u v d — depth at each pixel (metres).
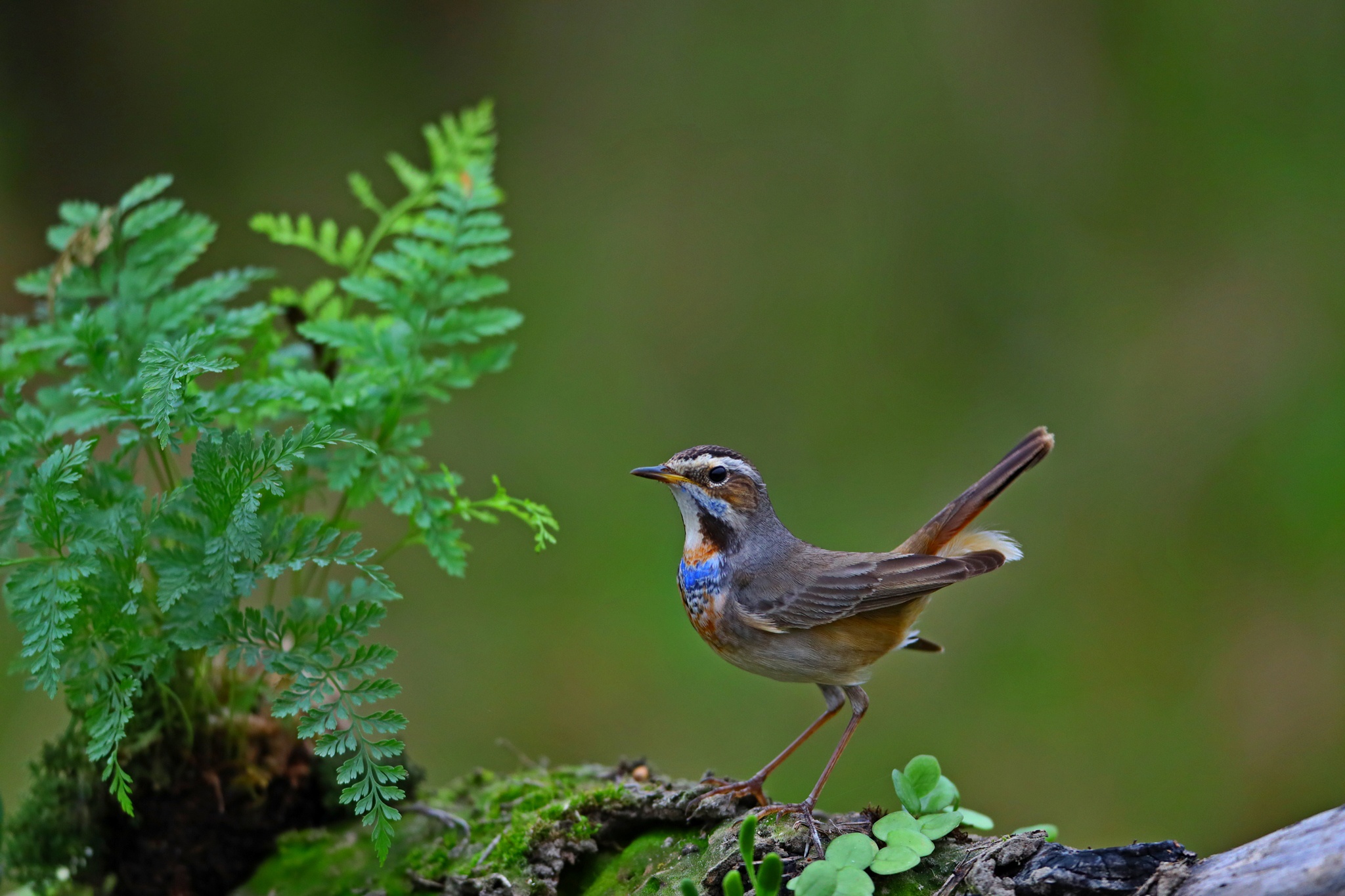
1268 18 15.38
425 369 6.61
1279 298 14.62
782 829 5.81
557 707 12.79
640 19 17.20
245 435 5.31
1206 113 15.40
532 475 14.41
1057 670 13.12
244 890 6.50
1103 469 14.32
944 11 16.25
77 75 16.78
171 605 5.37
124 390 5.93
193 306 6.53
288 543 5.51
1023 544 13.94
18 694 10.41
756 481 7.09
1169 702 12.98
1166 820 12.46
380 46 17.25
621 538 13.97
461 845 6.53
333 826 6.86
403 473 6.34
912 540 7.54
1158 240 15.27
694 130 16.67
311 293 7.51
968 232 15.63
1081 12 15.87
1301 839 4.65
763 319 15.63
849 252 15.80
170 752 6.50
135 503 5.57
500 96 17.03
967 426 14.87
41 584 5.32
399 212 7.53
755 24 16.86
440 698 12.70
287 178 16.67
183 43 16.97
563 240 16.16
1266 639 13.21
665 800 6.34
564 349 15.45
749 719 12.55
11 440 5.94
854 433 14.98
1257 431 14.07
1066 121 15.80
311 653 5.32
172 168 16.73
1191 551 13.75
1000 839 5.52
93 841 6.48
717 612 6.92
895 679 12.95
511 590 13.52
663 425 15.01
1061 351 15.00
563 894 6.21
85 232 6.66
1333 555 13.30
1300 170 15.01
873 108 16.27
